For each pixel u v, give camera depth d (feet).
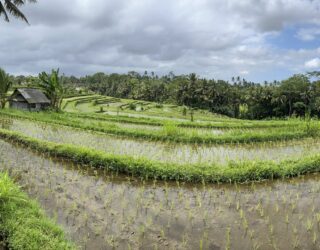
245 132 56.24
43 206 24.86
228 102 264.72
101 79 422.41
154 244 20.47
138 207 25.57
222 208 25.91
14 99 107.04
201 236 21.65
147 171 32.55
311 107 197.57
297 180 33.12
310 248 20.57
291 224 23.44
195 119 122.83
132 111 156.87
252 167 33.19
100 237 20.97
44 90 116.26
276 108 216.33
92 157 35.91
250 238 21.50
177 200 27.27
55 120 71.20
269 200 27.68
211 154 44.04
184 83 268.62
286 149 47.78
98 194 27.86
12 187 23.56
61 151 38.81
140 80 402.52
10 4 60.59
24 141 44.09
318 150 47.06
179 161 39.73
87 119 84.33
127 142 50.42
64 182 30.37
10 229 19.45
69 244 18.94
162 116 135.13
